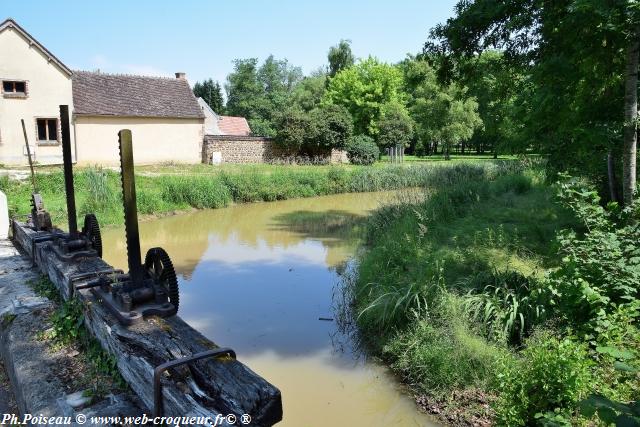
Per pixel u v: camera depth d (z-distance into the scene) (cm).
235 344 632
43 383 319
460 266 709
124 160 312
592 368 402
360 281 779
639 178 736
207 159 2695
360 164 3125
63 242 508
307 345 628
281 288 870
